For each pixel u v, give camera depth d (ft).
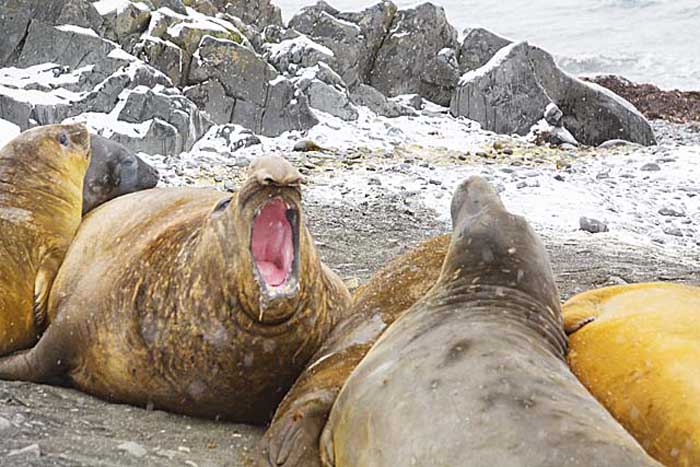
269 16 161.27
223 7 156.76
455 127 148.56
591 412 26.27
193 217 42.34
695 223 101.91
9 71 123.95
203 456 36.65
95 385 42.55
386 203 102.37
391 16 159.02
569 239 92.07
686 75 312.29
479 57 163.32
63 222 50.96
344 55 151.43
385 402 29.01
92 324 42.04
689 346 32.58
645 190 114.42
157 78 125.39
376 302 40.55
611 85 188.65
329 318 40.42
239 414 40.22
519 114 150.30
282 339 38.19
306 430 34.01
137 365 40.40
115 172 55.57
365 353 37.42
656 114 182.91
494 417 26.04
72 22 128.06
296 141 132.05
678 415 30.73
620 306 37.32
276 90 134.62
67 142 53.16
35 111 116.88
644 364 32.65
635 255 86.89
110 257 44.19
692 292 38.81
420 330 31.81
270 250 37.29
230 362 38.29
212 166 116.57
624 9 417.90
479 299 32.68
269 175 35.19
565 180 116.78
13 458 34.32
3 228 48.73
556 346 32.35
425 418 27.32
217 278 37.73
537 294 33.32
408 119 149.28
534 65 152.35
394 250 82.64
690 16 400.26
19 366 44.19
